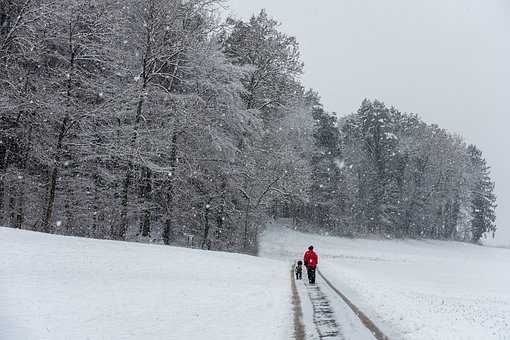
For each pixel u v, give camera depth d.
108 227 30.34
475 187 112.62
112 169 29.62
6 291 11.73
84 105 25.64
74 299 11.93
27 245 16.92
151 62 27.62
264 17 40.31
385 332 10.77
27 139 24.86
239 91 35.38
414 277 37.06
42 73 26.09
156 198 32.34
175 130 29.83
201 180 34.47
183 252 23.72
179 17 28.89
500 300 25.28
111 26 26.28
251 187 40.81
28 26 22.86
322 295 16.64
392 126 93.06
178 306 12.53
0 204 25.11
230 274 20.45
